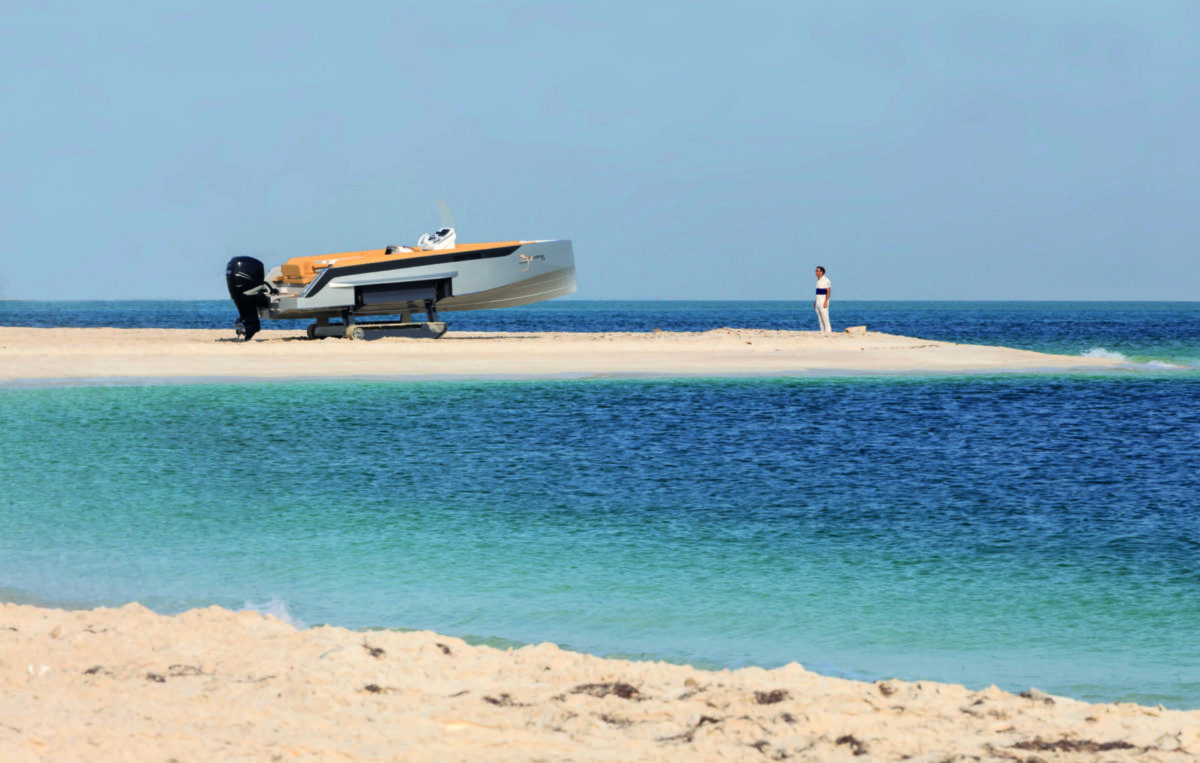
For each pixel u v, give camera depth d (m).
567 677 5.06
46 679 4.84
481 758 3.99
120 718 4.32
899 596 7.09
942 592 7.18
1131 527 9.28
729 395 19.86
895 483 11.52
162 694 4.65
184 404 17.70
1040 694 4.88
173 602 6.78
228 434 14.69
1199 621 6.55
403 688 4.82
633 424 16.17
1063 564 7.96
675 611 6.70
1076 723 4.44
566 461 12.90
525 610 6.71
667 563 7.92
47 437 14.16
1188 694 5.30
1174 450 13.98
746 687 4.93
